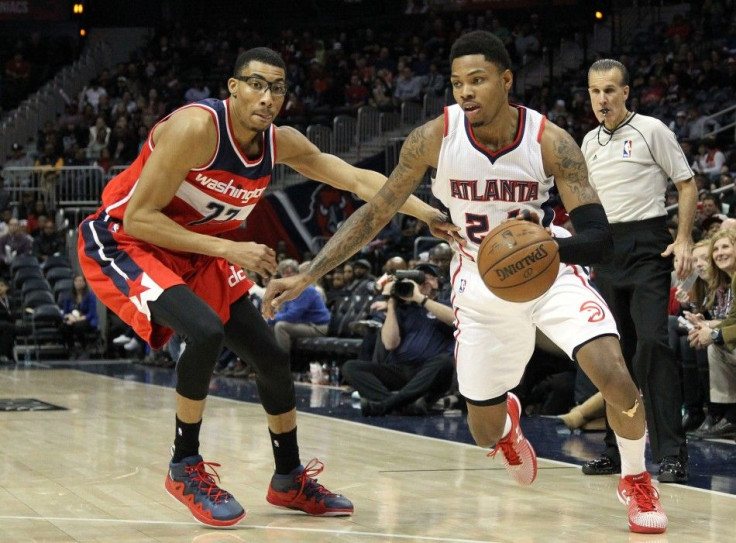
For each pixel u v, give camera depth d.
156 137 4.00
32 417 8.05
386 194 3.97
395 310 8.34
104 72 24.09
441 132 3.84
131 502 4.48
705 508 4.42
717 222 8.87
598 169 5.34
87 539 3.73
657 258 5.23
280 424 4.25
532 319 3.97
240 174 4.03
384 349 8.53
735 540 3.77
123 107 22.12
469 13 24.44
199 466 4.05
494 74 3.62
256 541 3.71
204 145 3.88
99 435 6.91
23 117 22.91
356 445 6.44
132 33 26.06
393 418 8.03
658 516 3.88
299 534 3.84
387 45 23.98
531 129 3.75
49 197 18.92
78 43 25.89
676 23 20.30
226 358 12.71
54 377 12.34
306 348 11.16
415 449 6.26
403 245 14.80
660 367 5.19
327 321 11.47
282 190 16.67
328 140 19.30
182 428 4.04
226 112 3.92
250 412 8.46
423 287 8.51
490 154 3.77
